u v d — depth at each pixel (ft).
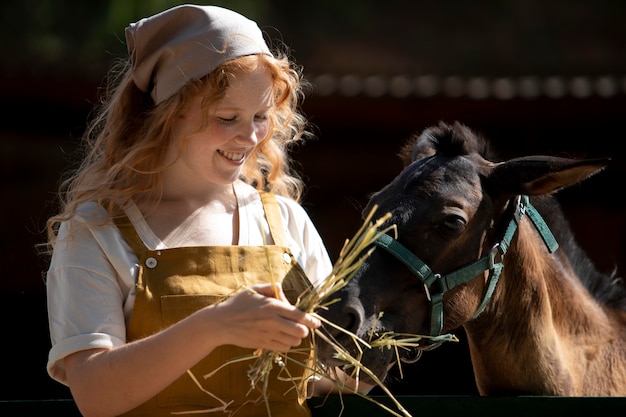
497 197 14.49
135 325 12.46
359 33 91.04
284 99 13.66
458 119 41.09
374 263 13.70
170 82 12.81
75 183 13.75
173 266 12.67
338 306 13.05
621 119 40.75
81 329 12.21
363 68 84.69
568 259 17.21
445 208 13.83
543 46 90.17
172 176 13.44
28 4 84.23
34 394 40.47
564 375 15.65
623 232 43.29
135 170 12.92
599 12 95.04
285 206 14.20
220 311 11.18
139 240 12.85
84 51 78.74
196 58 12.64
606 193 43.47
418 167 14.44
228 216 13.69
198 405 12.42
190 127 12.80
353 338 12.75
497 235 14.53
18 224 46.21
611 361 16.55
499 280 15.03
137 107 13.70
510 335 15.35
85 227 12.80
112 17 78.48
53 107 42.47
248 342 11.12
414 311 13.82
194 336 11.22
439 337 13.23
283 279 12.95
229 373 12.50
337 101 39.93
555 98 39.45
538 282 15.43
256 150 14.49
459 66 86.99
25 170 46.37
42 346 41.91
